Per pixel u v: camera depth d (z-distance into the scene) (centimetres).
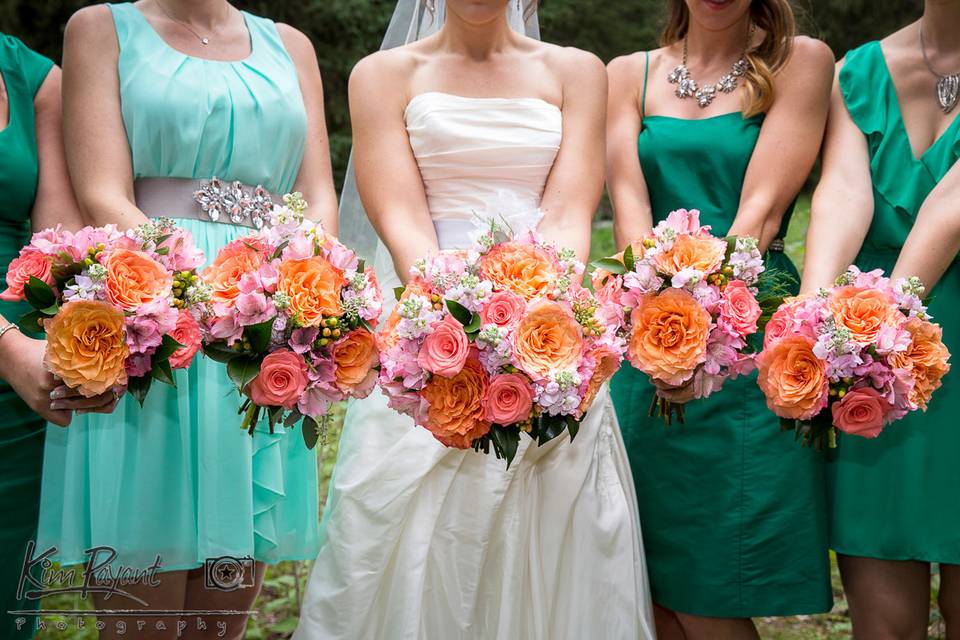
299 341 231
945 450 289
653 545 307
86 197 266
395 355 226
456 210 277
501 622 260
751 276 251
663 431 305
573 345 224
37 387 236
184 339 228
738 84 312
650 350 246
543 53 291
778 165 301
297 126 289
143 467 259
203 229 275
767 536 293
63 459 267
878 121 304
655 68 326
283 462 282
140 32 277
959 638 307
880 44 316
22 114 287
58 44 886
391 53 288
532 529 267
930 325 248
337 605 263
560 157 280
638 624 274
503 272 229
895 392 245
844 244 293
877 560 297
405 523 265
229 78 280
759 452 296
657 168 312
